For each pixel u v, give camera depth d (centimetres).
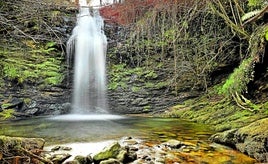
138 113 1120
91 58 1253
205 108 934
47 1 570
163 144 525
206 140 568
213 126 745
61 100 1128
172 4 884
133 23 1036
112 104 1178
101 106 1194
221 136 537
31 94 1057
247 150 460
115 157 420
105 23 1259
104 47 1256
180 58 1095
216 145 525
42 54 1093
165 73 1157
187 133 651
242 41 925
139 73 1195
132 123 840
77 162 402
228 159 438
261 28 728
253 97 810
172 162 424
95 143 539
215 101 959
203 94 1079
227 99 893
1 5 463
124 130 702
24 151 369
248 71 782
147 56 1185
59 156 425
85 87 1212
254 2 680
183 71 1122
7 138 377
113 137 602
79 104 1179
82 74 1220
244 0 776
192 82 1118
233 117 746
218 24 948
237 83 813
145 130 700
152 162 421
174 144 514
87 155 437
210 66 1038
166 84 1138
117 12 1077
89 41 1262
